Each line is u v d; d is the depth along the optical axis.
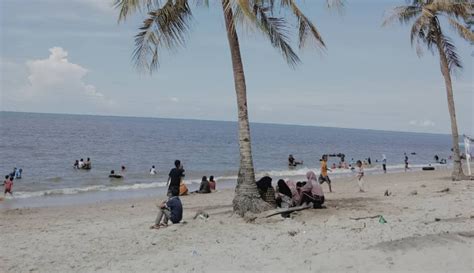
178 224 10.83
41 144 62.66
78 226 11.91
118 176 31.59
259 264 6.88
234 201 11.47
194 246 8.52
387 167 47.50
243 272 6.50
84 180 29.80
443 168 44.97
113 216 14.41
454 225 9.25
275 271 6.44
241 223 10.54
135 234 10.04
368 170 42.41
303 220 10.73
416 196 15.71
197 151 66.19
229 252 7.79
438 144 163.00
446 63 21.97
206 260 7.29
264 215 10.77
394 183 24.78
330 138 158.25
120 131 119.31
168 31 11.98
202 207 14.98
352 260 6.62
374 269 6.20
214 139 104.75
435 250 6.93
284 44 12.80
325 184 26.00
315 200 12.27
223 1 10.95
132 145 71.81
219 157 56.94
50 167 38.47
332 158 67.12
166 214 10.89
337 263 6.54
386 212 11.85
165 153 60.19
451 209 11.99
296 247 7.88
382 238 8.22
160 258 7.59
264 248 7.94
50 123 144.38
